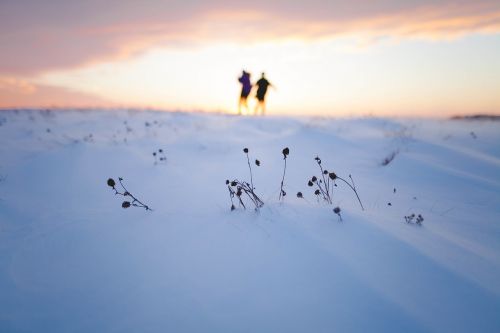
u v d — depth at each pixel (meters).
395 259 2.24
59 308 1.98
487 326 1.62
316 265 2.22
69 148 6.41
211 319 1.78
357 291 1.94
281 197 3.82
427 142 7.32
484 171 5.59
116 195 4.32
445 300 1.83
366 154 6.88
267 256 2.38
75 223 3.22
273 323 1.73
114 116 11.80
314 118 11.74
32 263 2.53
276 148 7.29
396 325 1.66
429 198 4.22
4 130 8.76
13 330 1.80
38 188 4.77
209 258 2.41
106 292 2.11
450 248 2.44
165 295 2.02
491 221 3.31
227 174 5.32
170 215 3.30
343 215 2.97
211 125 10.23
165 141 7.77
